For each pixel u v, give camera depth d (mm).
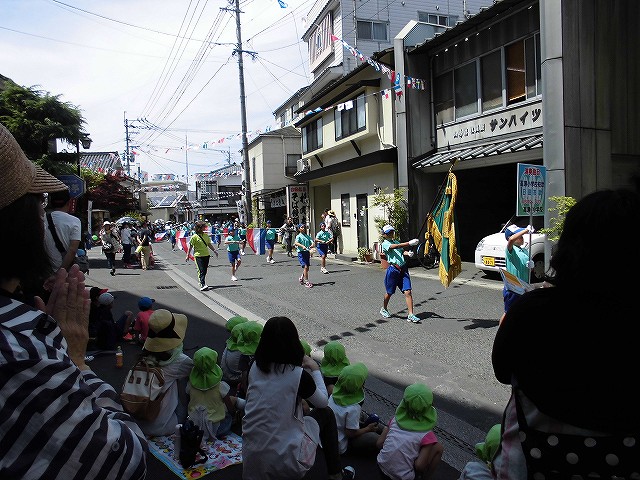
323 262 14773
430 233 8383
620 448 1241
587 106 10289
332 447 3271
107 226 15711
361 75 18062
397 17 24281
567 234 1419
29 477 1003
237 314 9094
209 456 3719
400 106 15453
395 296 10609
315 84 24250
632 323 1278
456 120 14789
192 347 6816
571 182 10086
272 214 32281
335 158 21594
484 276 12625
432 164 14375
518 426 1393
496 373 1524
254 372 3164
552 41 10055
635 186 1627
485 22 13203
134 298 10945
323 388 3428
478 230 16188
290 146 31469
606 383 1258
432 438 3100
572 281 1352
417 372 5754
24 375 1025
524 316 1406
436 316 8562
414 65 15359
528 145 11477
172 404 4012
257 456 3023
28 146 14773
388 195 16375
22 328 1082
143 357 3969
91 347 6414
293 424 3053
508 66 13000
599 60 10422
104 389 1312
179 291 11969
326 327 8039
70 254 3553
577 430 1280
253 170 33594
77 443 1058
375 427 3912
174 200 73250
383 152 16219
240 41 24266
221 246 29250
